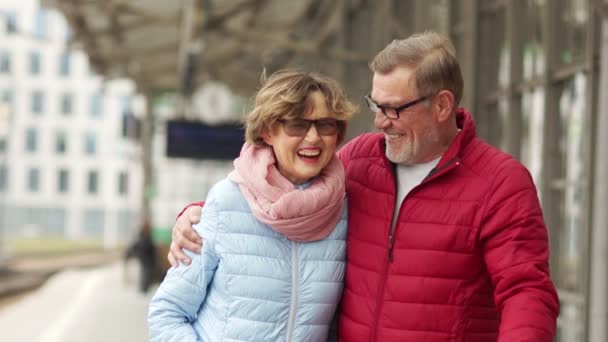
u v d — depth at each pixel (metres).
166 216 41.62
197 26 16.48
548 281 3.12
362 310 3.35
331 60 17.62
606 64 6.30
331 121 3.29
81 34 21.41
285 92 3.24
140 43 23.36
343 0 16.50
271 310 3.29
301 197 3.21
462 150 3.31
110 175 87.25
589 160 7.05
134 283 29.56
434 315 3.24
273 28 21.88
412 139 3.28
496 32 10.34
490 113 10.47
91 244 81.25
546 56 8.38
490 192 3.21
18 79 87.31
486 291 3.30
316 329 3.36
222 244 3.31
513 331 3.02
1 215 48.97
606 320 6.31
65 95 87.62
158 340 3.36
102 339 14.74
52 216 87.69
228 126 20.06
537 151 8.82
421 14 12.20
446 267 3.24
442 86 3.24
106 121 87.38
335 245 3.42
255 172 3.28
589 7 7.09
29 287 34.62
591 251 6.91
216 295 3.36
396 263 3.29
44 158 87.75
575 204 7.57
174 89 33.72
